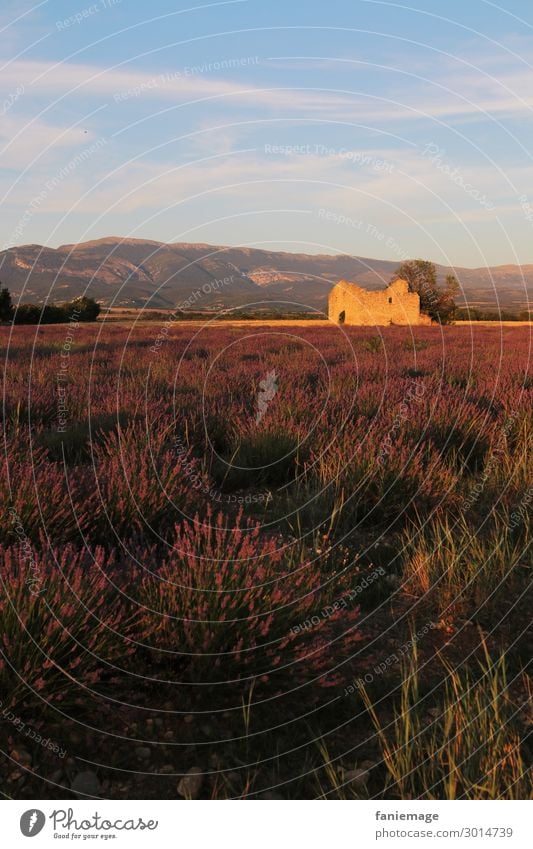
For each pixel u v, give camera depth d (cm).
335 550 384
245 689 258
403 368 1017
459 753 211
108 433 591
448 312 3903
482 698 237
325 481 473
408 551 383
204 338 1789
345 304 3747
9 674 237
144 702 251
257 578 283
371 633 307
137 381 867
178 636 262
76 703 240
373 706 249
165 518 416
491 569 341
